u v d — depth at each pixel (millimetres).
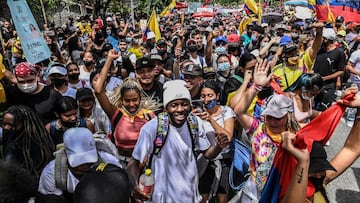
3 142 3383
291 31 12938
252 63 4617
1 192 1624
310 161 2377
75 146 2451
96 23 16344
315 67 6984
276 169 2439
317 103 6172
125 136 3699
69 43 9945
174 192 3066
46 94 4410
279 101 3059
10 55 10688
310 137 2520
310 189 2395
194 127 3172
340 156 2639
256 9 14742
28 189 1728
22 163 3221
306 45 8836
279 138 3102
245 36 12117
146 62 4234
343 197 4832
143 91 4211
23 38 5141
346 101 2508
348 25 11633
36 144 3326
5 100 4371
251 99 3488
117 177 1692
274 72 5289
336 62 6887
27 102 4359
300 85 4266
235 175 3936
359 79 7547
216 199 4055
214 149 3287
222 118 3918
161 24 19625
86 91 4277
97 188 1624
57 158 2545
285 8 32031
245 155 3912
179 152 3078
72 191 2500
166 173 3068
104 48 7629
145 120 3764
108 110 3805
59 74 4941
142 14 29234
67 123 3736
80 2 26719
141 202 3004
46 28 12688
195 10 31531
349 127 7238
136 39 9828
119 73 6129
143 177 2955
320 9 7367
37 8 19078
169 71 7090
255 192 3219
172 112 3014
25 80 4238
